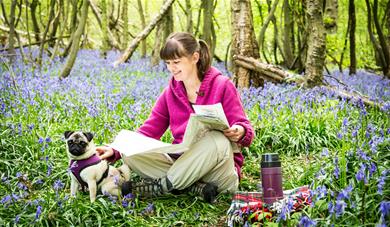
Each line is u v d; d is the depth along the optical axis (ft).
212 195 16.57
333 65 64.39
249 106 26.20
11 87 30.63
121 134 16.97
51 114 25.55
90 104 26.55
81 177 16.05
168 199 16.92
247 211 13.98
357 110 24.76
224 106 16.99
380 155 16.61
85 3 38.24
